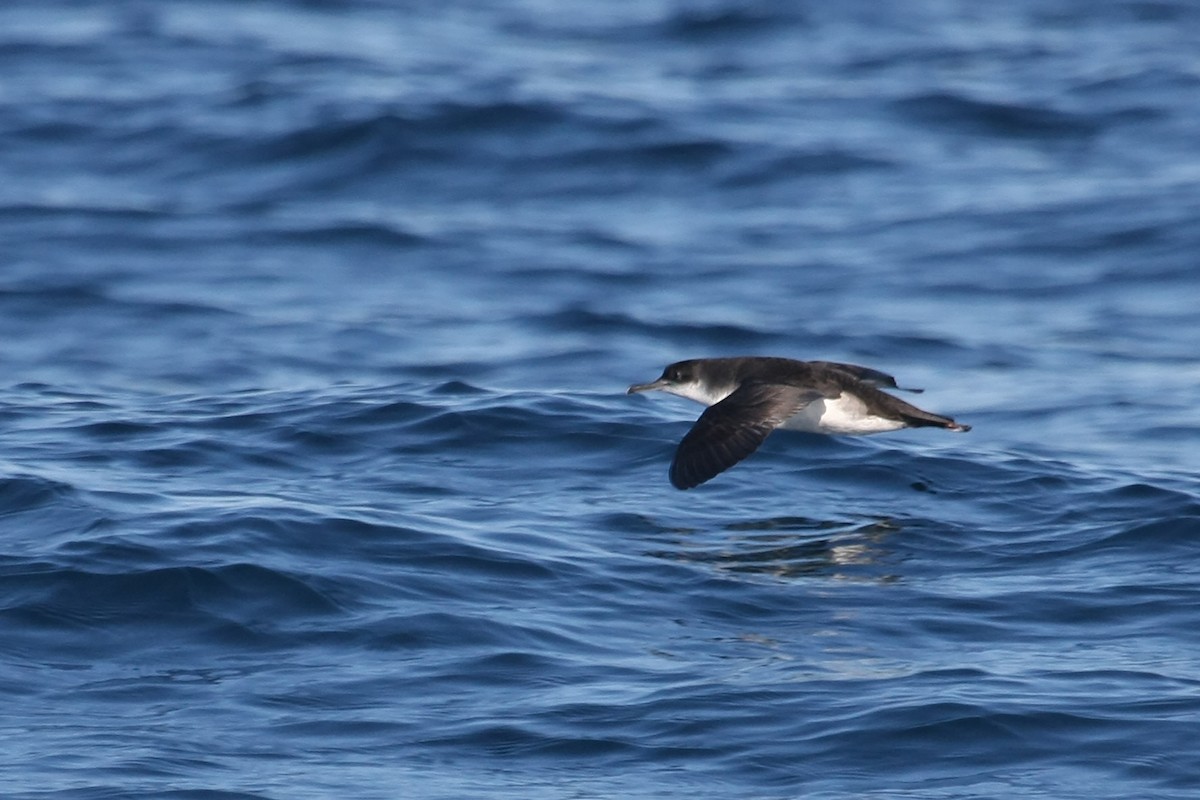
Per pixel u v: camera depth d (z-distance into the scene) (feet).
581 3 224.74
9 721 50.98
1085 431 91.20
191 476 75.10
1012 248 133.59
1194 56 187.93
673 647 57.26
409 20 212.64
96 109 167.63
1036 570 65.46
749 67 189.37
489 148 156.25
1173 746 49.08
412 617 58.65
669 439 81.61
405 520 67.92
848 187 149.89
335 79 176.86
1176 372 104.47
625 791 47.16
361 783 47.37
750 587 62.95
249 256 131.85
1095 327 116.26
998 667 55.26
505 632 57.98
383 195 147.84
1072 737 49.88
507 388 90.79
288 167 152.97
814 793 46.98
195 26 204.33
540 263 130.72
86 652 55.88
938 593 62.59
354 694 53.21
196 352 109.19
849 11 214.07
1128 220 137.39
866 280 127.24
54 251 131.95
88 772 47.60
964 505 73.82
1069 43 197.98
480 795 46.80
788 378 65.00
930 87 176.14
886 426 64.03
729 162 154.40
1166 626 59.36
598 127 160.35
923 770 48.29
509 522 69.31
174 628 57.52
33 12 210.59
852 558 66.54
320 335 112.78
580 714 51.75
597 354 108.58
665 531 69.31
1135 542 68.49
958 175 152.15
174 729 50.60
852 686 53.62
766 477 76.79
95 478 73.10
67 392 93.09
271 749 49.49
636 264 130.93
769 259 132.26
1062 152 159.22
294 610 58.95
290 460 78.23
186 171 152.66
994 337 113.70
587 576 63.26
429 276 128.26
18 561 61.52
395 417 83.82
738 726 50.96
